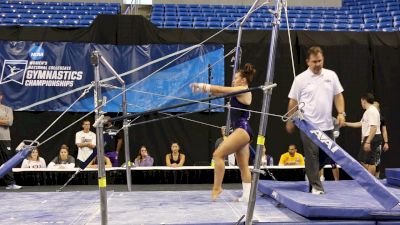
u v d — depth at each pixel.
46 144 9.05
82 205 4.28
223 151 4.20
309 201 3.52
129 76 9.09
